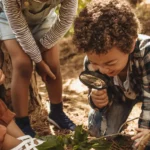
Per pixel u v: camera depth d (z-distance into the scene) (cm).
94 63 175
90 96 214
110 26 165
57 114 246
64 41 360
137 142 179
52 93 242
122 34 166
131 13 172
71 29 308
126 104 224
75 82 312
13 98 225
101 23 165
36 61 221
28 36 214
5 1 207
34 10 221
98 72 196
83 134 188
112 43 165
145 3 369
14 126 208
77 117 259
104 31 164
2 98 258
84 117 258
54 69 235
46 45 226
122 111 226
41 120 257
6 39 221
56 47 236
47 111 267
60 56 357
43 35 232
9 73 250
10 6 207
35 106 265
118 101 224
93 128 229
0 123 205
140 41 185
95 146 184
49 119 250
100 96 207
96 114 227
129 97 215
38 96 270
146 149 200
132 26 170
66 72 339
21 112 227
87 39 166
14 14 209
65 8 220
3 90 254
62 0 219
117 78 203
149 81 190
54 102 245
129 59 188
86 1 282
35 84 265
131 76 197
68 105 273
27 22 227
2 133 194
